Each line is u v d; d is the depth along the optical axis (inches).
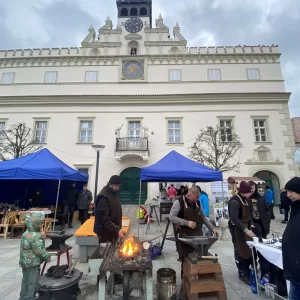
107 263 97.0
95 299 117.0
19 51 676.7
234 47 671.8
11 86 648.4
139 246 114.3
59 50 678.5
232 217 134.0
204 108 612.7
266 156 574.2
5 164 288.8
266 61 656.4
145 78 649.0
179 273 152.6
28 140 576.1
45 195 419.2
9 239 256.4
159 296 109.3
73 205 340.2
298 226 75.4
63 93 640.4
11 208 298.7
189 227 119.3
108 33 701.9
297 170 563.8
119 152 565.3
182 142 589.3
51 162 297.3
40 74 658.8
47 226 280.1
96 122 609.9
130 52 685.9
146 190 573.9
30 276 100.3
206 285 100.3
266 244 120.8
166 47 683.4
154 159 581.3
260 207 144.1
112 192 133.1
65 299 95.7
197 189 125.7
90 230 183.9
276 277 116.3
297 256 73.4
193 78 650.8
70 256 158.4
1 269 160.7
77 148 591.8
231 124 604.7
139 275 109.5
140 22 713.6
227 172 564.1
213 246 227.8
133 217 420.2
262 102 610.9
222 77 649.0
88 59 667.4
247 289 127.1
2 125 617.0
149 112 614.5
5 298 117.2
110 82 647.1
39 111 619.2
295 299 77.8
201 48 676.7
